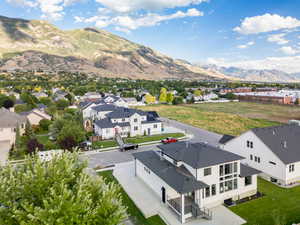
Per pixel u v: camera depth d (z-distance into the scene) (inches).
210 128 2405.3
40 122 2250.2
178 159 938.1
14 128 1798.7
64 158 522.0
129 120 2117.4
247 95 5590.6
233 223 759.7
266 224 749.3
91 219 412.2
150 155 1143.6
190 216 786.8
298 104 4515.3
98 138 1941.4
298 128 1298.0
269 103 4877.0
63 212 383.9
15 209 396.5
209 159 879.1
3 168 512.7
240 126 2491.4
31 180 452.1
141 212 849.5
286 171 1029.2
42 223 378.0
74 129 1606.8
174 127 2492.6
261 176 1144.8
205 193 859.4
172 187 807.7
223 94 6412.4
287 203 880.3
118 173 1211.2
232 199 917.8
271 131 1216.2
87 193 439.5
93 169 1264.8
